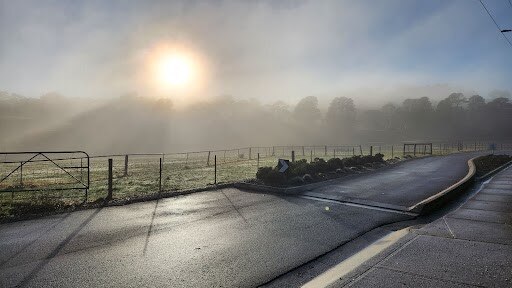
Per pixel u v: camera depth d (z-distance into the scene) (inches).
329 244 285.3
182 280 215.3
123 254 263.3
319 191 546.6
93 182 702.5
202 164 1195.3
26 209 406.9
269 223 354.9
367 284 187.0
